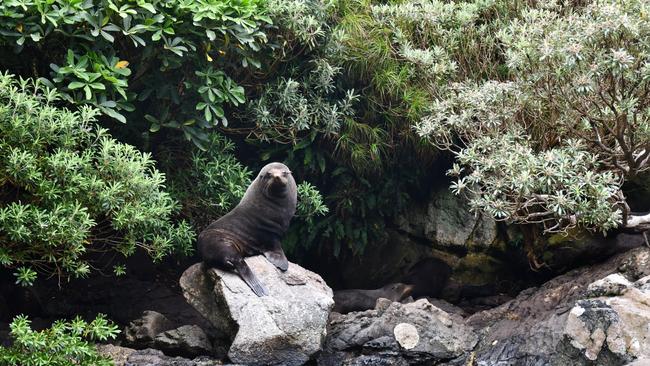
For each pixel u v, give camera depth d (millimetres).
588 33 7590
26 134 7035
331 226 10047
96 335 7410
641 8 7777
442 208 10109
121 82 7859
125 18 7984
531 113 8703
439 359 7855
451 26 10023
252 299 7695
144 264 9992
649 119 8242
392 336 7918
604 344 6797
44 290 9273
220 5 8445
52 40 8047
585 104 8289
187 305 9414
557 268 9250
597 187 7633
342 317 8555
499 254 9844
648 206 9180
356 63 9852
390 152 10086
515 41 8883
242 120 9734
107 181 7508
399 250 10227
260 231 8367
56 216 6969
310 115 9578
